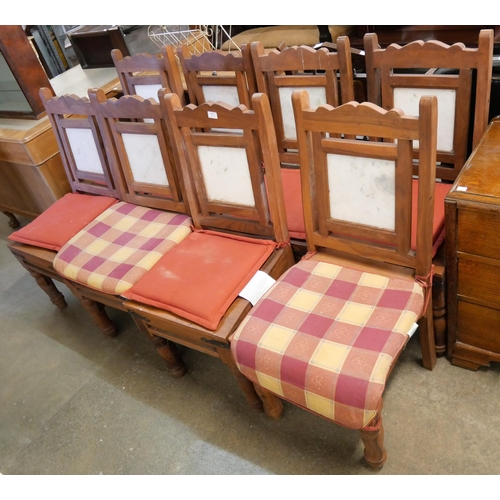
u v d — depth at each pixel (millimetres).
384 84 1461
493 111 1532
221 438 1479
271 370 1126
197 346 1396
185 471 1410
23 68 2154
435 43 1323
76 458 1530
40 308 2260
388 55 1411
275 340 1155
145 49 2717
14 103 2324
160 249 1569
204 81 1838
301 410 1495
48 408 1733
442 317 1388
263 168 1467
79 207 1922
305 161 1257
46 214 1943
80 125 1792
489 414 1348
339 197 1272
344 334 1126
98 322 1886
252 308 1286
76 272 1595
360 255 1332
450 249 1195
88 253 1653
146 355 1853
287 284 1320
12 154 2221
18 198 2541
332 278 1306
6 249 2783
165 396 1665
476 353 1395
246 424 1500
